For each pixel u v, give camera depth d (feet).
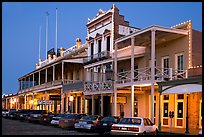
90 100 125.29
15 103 216.74
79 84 114.21
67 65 140.46
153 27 77.97
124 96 102.37
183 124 82.17
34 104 162.81
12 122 116.16
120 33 115.44
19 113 129.59
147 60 96.84
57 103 149.69
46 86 144.87
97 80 112.57
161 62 92.53
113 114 95.45
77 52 148.36
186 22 84.69
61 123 84.94
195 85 63.93
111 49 113.60
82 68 133.59
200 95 77.30
